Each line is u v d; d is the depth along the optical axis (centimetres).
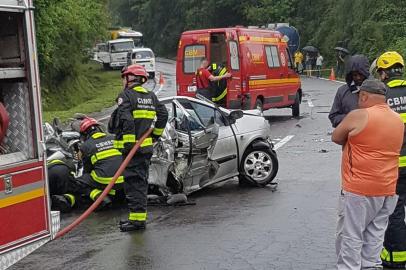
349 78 592
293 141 1455
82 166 892
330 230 714
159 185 869
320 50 5031
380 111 506
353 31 4400
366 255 532
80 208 872
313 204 841
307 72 4650
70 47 3191
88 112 2333
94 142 863
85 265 621
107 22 4403
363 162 504
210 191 958
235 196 914
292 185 972
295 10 5988
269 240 685
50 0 2431
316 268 592
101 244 692
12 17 455
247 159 970
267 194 917
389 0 4125
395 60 569
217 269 596
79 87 3347
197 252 651
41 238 471
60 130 1016
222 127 943
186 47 1702
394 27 3931
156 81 3984
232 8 6806
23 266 623
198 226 753
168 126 868
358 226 515
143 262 623
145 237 713
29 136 464
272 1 6109
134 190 743
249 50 1697
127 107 725
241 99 1655
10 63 463
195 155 889
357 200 510
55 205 849
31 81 459
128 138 718
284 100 1902
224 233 718
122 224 748
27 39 455
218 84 1560
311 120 1886
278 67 1864
